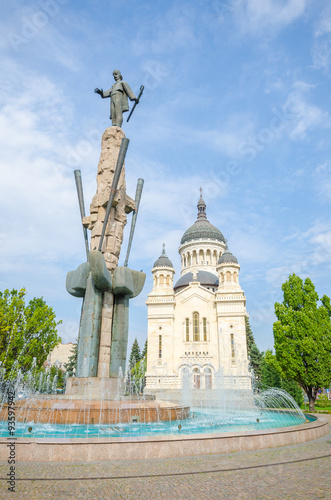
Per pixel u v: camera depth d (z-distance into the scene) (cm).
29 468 1001
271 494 801
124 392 1912
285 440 1357
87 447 1101
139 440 1138
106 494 801
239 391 5300
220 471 981
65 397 1723
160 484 871
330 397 7356
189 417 1961
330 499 765
